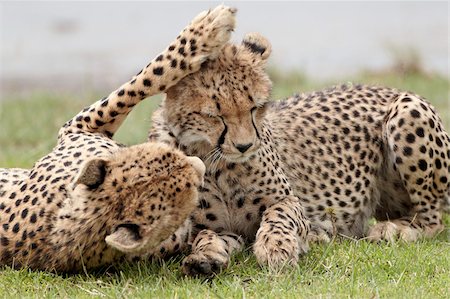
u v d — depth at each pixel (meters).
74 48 30.39
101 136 11.45
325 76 24.94
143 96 11.18
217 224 10.93
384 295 9.09
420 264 10.10
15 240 9.78
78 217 9.26
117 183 9.02
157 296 9.08
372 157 12.30
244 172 10.75
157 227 8.86
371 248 10.67
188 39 10.55
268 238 10.13
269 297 8.98
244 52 10.50
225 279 9.64
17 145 18.55
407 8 34.44
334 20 33.19
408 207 12.52
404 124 11.84
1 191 10.61
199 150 10.66
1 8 36.06
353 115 12.33
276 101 12.77
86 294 9.23
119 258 9.78
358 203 12.26
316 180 11.95
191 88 10.44
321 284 9.43
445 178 12.08
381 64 26.14
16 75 27.20
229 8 10.59
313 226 11.94
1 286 9.49
